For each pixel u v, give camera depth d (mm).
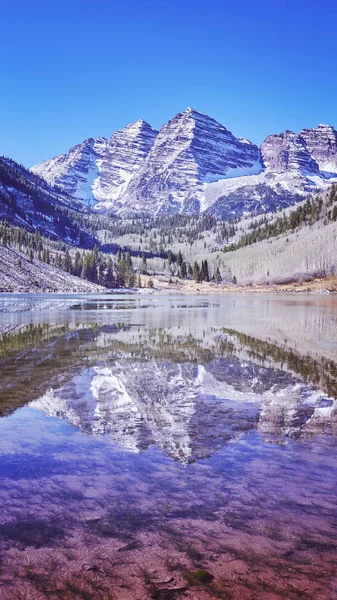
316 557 5051
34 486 6781
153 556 5062
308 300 89000
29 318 40125
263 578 4684
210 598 4375
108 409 11008
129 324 34844
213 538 5406
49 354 19797
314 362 18219
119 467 7500
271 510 6074
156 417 10414
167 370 16250
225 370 16359
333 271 167625
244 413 10805
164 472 7312
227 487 6762
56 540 5359
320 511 6055
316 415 10680
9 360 18109
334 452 8242
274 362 18156
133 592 4469
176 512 6016
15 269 128250
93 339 25344
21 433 9180
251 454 8117
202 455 8047
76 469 7406
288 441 8828
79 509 6094
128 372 15789
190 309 56656
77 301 78625
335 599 4359
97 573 4777
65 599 4383
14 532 5531
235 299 96812
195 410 11047
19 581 4652
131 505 6207
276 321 37812
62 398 12008
